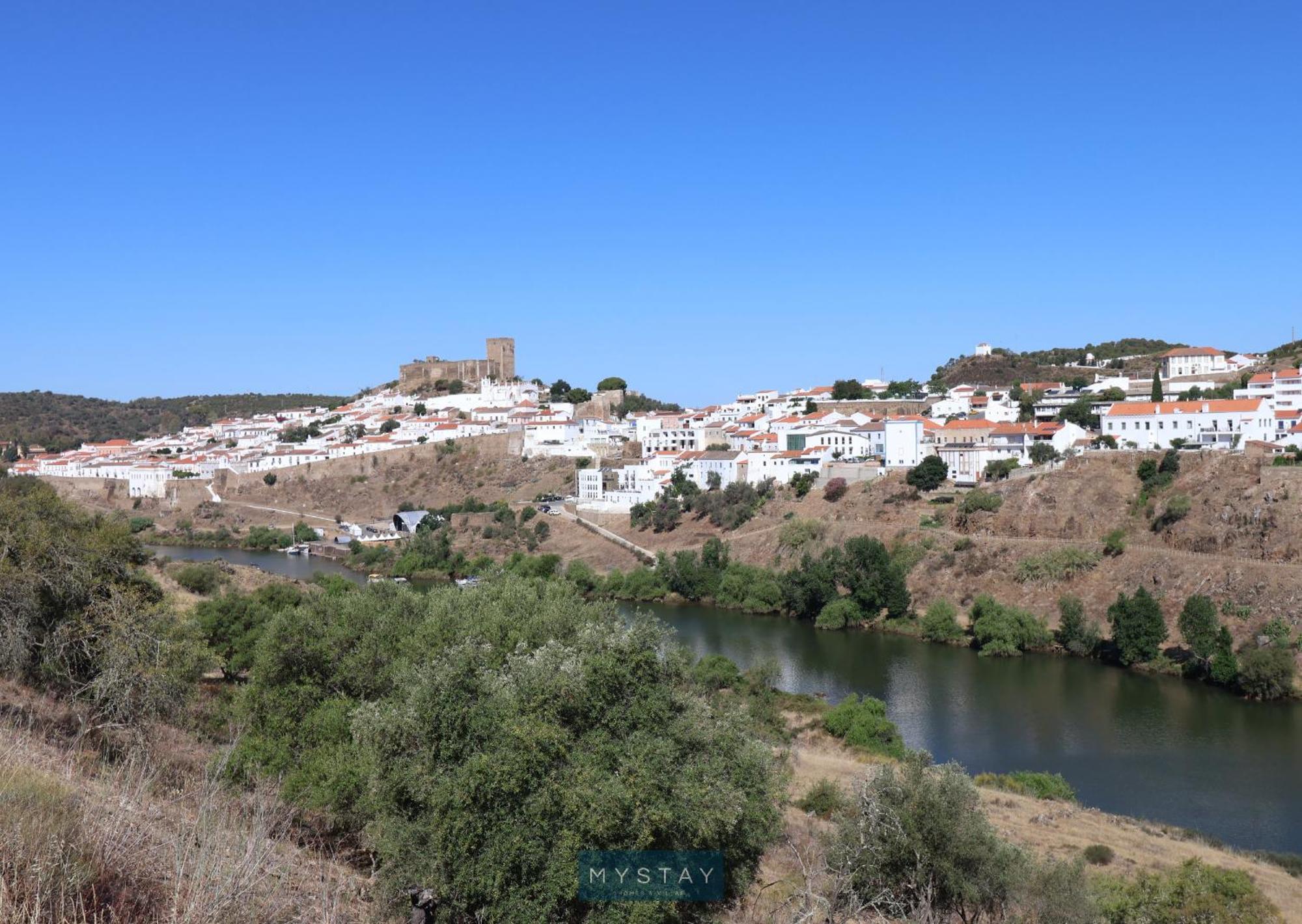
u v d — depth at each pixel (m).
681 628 116.81
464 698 27.45
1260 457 112.69
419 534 169.75
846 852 32.50
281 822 27.33
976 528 127.25
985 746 72.00
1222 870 38.62
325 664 40.66
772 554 138.50
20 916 12.99
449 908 24.59
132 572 56.06
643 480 179.12
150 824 17.78
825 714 74.44
